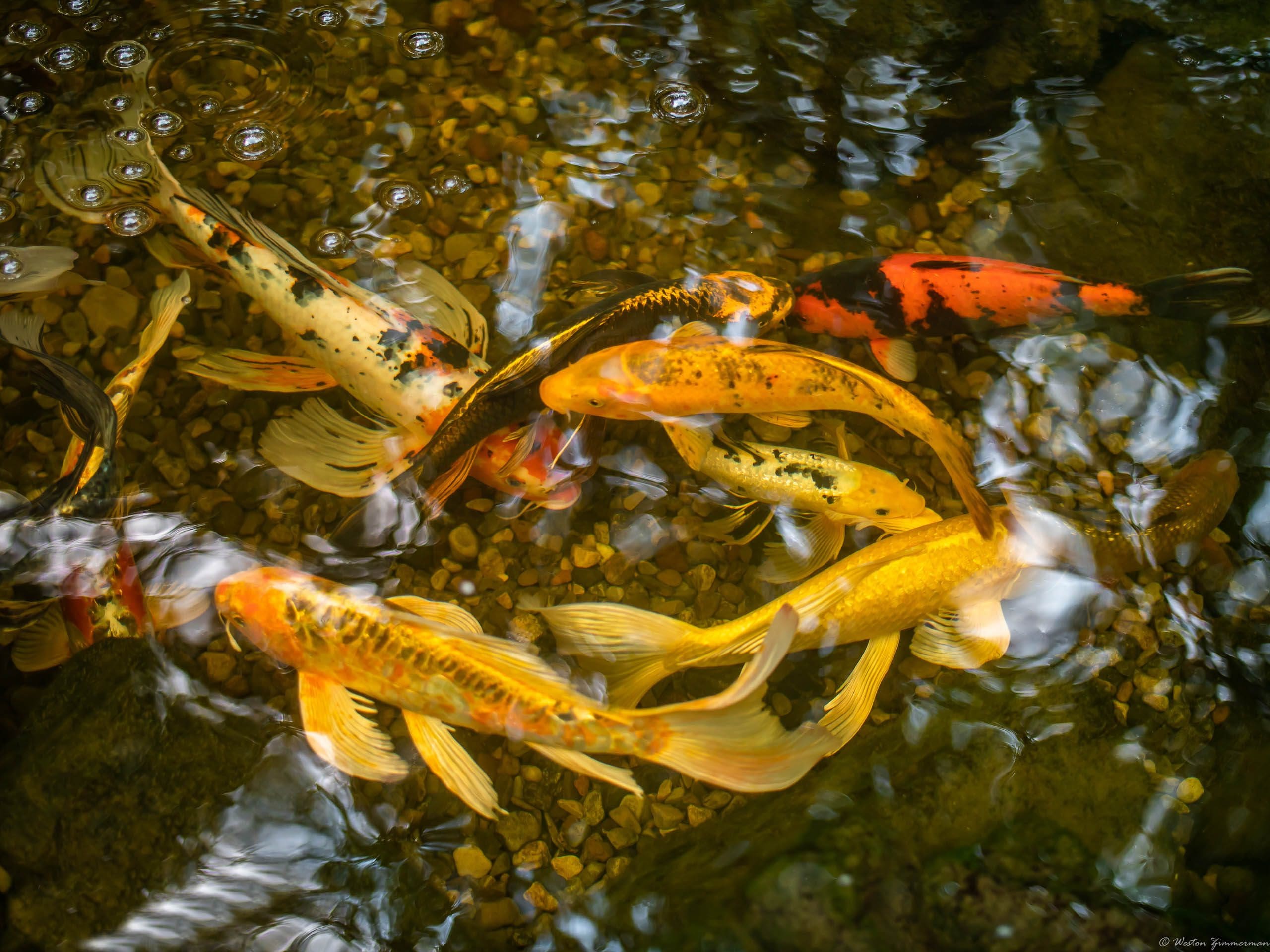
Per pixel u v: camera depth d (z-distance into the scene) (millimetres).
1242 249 1254
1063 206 1289
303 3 1392
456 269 1233
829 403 1129
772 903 935
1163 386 1199
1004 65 1343
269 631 1010
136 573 1062
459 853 992
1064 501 1142
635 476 1150
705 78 1368
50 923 913
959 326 1205
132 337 1180
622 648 1045
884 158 1323
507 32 1390
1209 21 1354
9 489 1109
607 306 1133
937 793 988
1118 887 956
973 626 1080
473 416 1088
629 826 1020
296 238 1237
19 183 1248
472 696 984
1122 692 1068
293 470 1125
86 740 969
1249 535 1137
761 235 1277
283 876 952
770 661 890
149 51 1343
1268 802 1001
